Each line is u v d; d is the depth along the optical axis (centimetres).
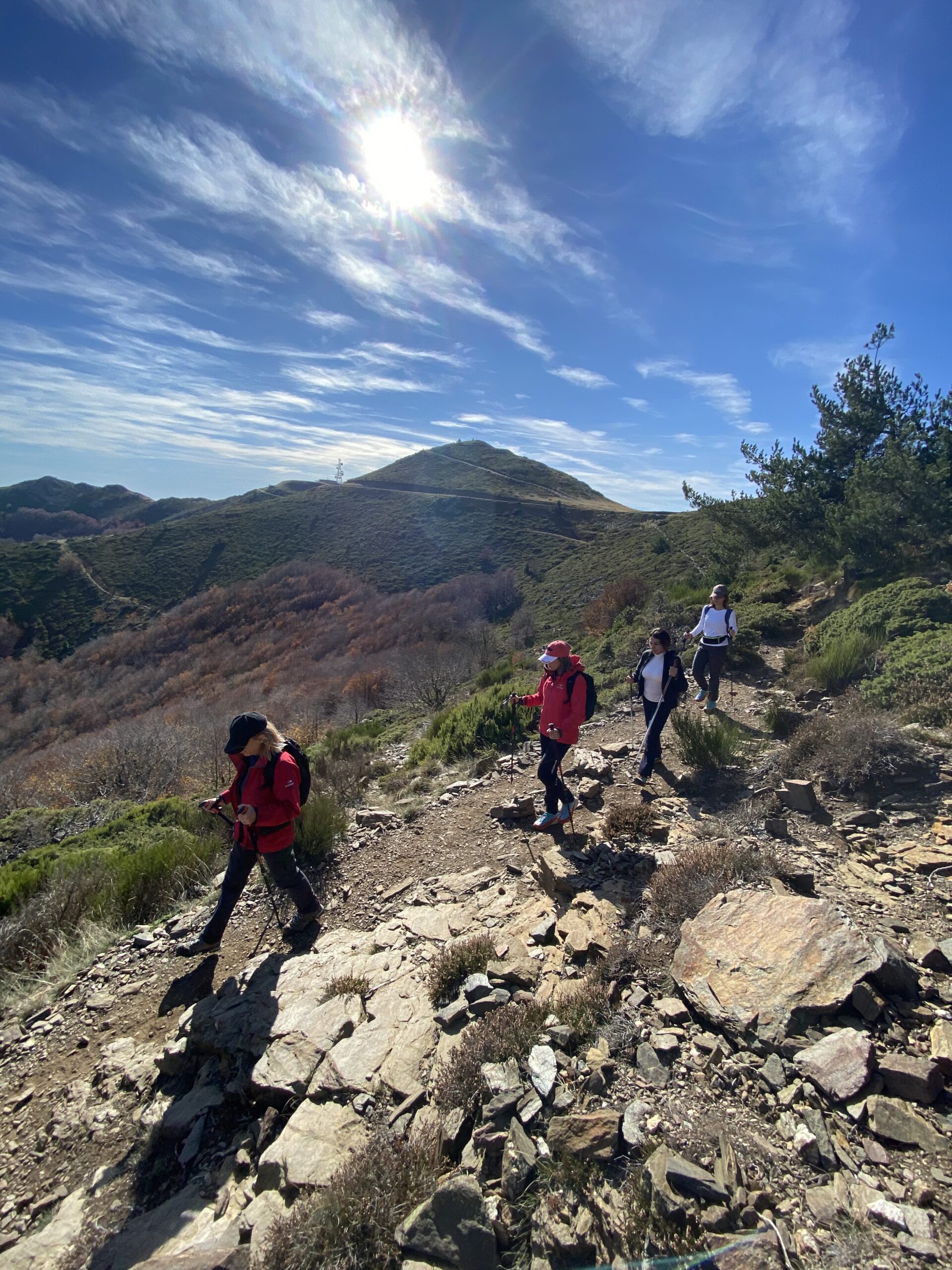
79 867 571
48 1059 345
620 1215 179
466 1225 184
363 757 984
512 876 451
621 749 651
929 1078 203
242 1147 260
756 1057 229
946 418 1047
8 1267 226
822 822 430
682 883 346
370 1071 270
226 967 402
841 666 698
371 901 459
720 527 1491
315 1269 186
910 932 294
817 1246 160
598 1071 230
